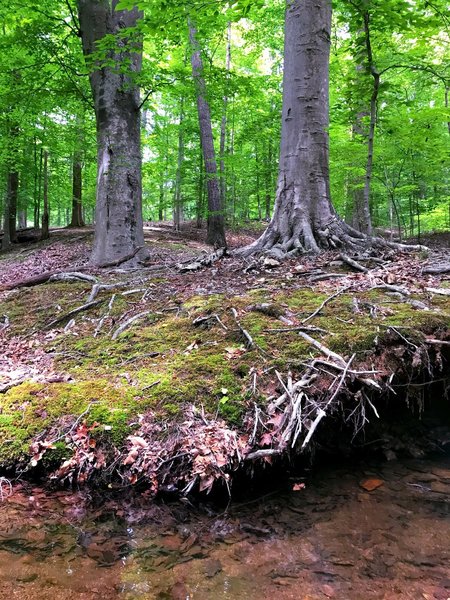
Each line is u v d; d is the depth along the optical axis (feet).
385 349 11.12
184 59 44.06
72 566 7.04
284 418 9.48
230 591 6.57
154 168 57.77
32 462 9.34
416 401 12.05
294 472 9.90
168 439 9.39
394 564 7.13
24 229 63.72
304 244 19.01
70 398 10.72
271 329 12.34
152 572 6.95
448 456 10.75
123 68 21.81
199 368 11.27
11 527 7.98
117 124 24.45
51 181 56.29
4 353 14.23
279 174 20.33
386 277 15.20
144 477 9.01
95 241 25.11
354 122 22.49
